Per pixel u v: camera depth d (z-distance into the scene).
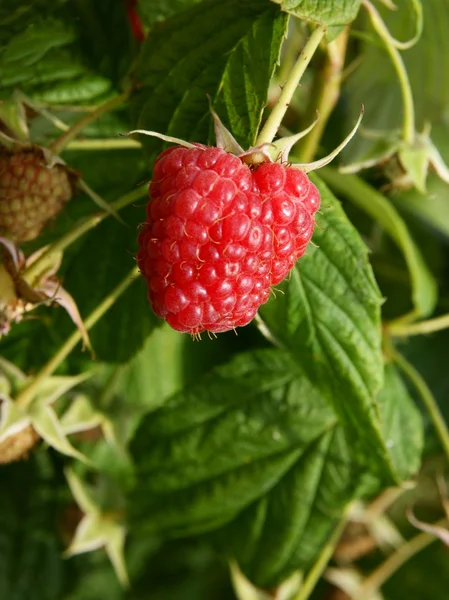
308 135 0.21
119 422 0.22
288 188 0.16
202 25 0.18
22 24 0.20
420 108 0.24
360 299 0.19
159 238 0.16
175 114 0.18
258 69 0.17
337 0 0.16
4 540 0.25
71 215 0.21
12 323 0.21
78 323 0.19
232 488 0.22
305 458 0.22
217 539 0.22
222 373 0.22
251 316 0.16
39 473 0.25
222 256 0.15
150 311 0.21
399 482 0.20
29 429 0.20
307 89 0.22
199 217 0.15
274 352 0.22
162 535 0.23
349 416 0.20
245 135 0.17
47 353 0.21
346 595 0.24
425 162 0.21
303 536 0.22
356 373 0.19
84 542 0.22
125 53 0.21
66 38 0.20
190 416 0.22
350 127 0.23
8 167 0.18
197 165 0.16
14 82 0.20
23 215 0.18
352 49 0.23
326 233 0.19
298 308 0.19
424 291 0.22
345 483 0.22
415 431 0.22
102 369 0.22
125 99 0.19
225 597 0.27
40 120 0.20
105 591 0.27
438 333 0.25
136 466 0.22
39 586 0.26
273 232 0.16
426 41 0.23
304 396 0.22
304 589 0.22
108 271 0.21
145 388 0.23
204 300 0.16
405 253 0.21
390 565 0.24
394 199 0.22
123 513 0.23
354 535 0.24
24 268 0.18
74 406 0.21
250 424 0.22
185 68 0.18
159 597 0.27
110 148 0.21
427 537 0.24
